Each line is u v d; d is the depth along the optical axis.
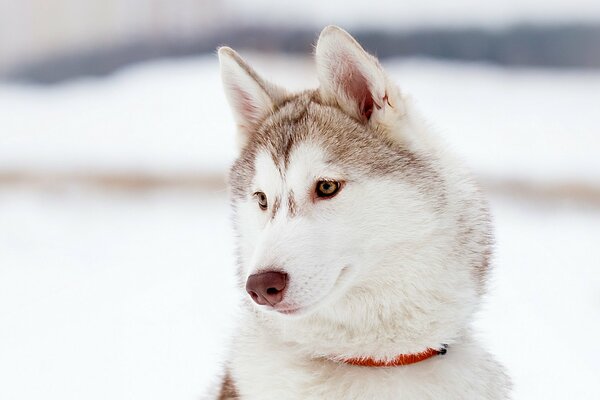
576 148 17.17
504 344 7.39
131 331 8.08
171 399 6.34
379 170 3.82
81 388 6.61
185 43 30.86
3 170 17.59
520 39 28.00
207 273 10.41
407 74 25.69
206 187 16.41
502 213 13.35
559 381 6.52
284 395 3.70
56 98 27.80
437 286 3.73
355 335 3.75
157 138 20.39
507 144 17.91
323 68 4.14
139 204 15.54
